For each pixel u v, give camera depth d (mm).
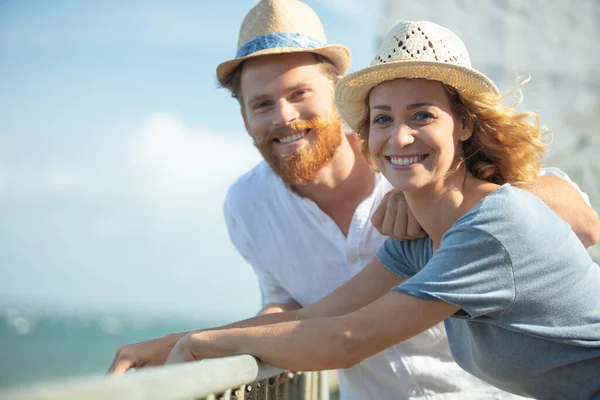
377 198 2918
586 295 1946
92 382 1030
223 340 2066
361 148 2414
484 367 2117
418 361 2879
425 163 2055
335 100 2309
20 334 68875
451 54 2129
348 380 3027
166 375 1200
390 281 2465
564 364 1961
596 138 4879
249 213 3156
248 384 1914
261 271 3252
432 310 1913
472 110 2104
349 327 1949
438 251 1951
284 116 2832
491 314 1938
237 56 2943
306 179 2879
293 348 1973
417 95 2035
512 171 2178
